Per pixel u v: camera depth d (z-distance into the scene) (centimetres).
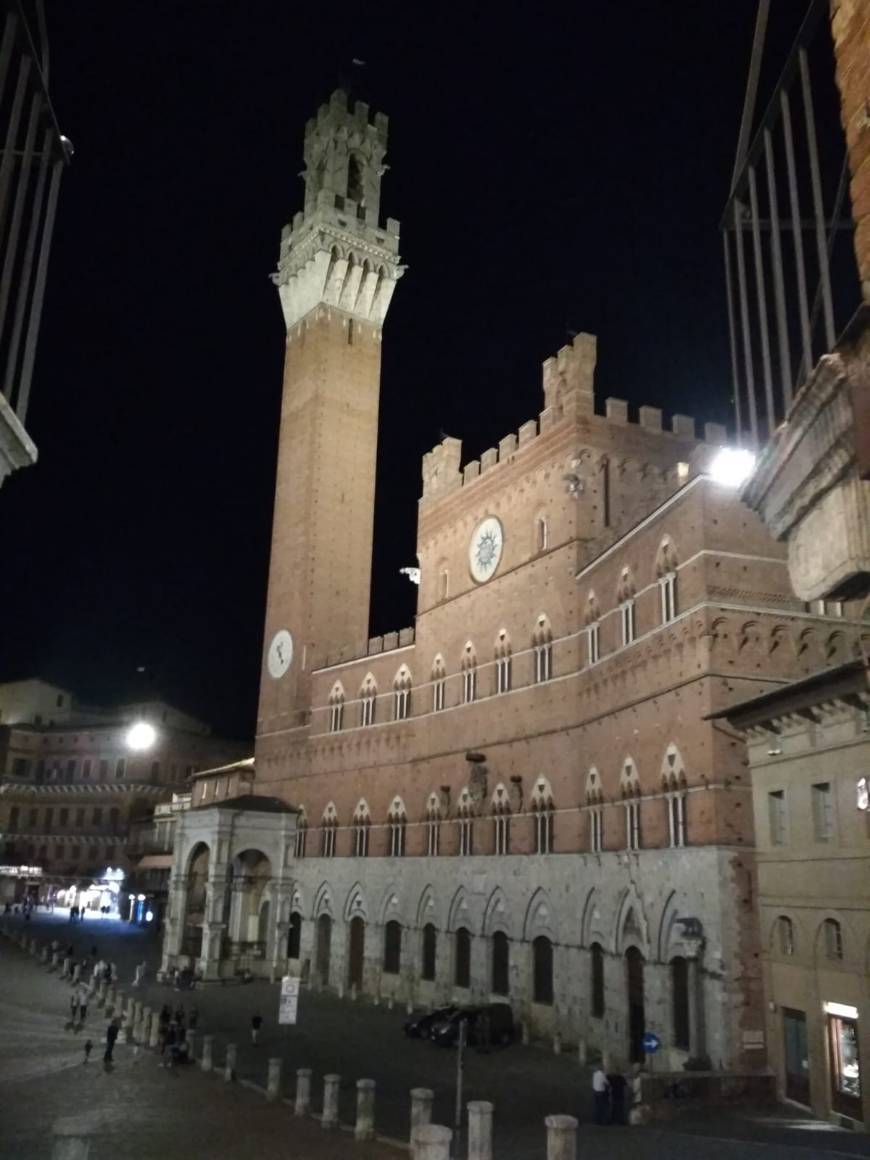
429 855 7362
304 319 10894
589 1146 2920
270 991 8138
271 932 8869
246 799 9194
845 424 860
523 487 6981
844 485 920
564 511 6469
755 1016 4188
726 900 4316
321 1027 6366
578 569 6219
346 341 10681
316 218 10712
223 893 8700
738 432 1195
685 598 4816
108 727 15088
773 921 4069
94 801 14838
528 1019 5962
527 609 6700
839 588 964
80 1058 5219
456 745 7275
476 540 7481
